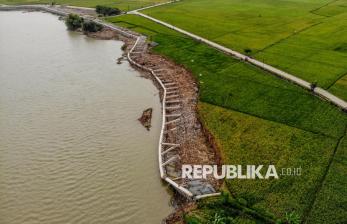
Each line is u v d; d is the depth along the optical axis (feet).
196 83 267.18
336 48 305.94
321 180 164.76
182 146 200.54
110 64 318.04
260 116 215.92
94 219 156.66
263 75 264.31
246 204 153.89
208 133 205.46
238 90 247.70
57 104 248.52
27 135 214.48
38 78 289.74
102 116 233.14
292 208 150.71
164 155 193.88
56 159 193.88
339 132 195.93
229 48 319.88
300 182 164.35
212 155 190.90
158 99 254.68
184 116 228.02
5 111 240.32
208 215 150.41
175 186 168.45
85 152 198.70
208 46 328.90
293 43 322.55
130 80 285.23
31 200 167.63
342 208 149.48
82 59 330.54
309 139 191.93
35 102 251.39
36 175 182.91
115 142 206.90
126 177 179.73
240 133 201.87
